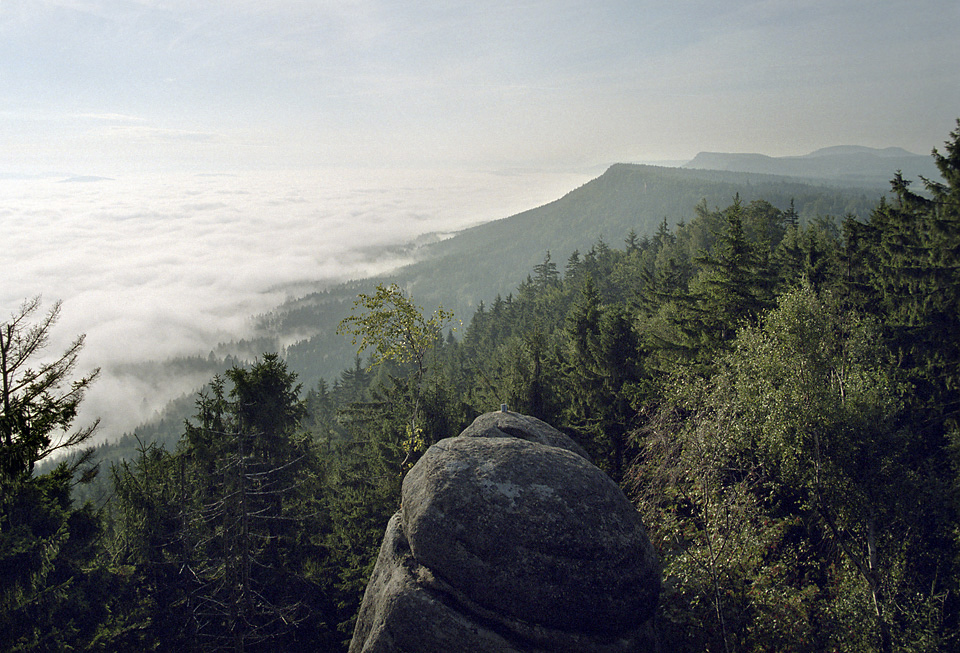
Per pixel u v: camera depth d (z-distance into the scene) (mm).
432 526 12617
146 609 21312
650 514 16297
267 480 24500
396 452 27172
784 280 28375
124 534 22594
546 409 30359
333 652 23312
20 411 15945
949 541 14836
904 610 13633
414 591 12211
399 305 21109
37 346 16688
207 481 24797
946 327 22047
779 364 15398
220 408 25062
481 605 12078
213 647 21359
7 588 14992
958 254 22734
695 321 27156
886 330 23016
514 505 12562
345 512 28688
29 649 14734
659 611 14008
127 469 22656
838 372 15984
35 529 16562
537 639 11695
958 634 13992
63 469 18047
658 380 24547
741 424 14945
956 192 22312
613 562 12188
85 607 16109
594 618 11945
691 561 14078
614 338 28594
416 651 11750
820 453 14617
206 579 22578
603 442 27516
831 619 14117
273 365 26344
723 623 13086
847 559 15094
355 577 24516
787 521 16406
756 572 14719
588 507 12680
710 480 14719
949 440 17281
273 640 23016
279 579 23531
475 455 13680
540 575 11984
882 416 14461
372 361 21594
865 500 14062
